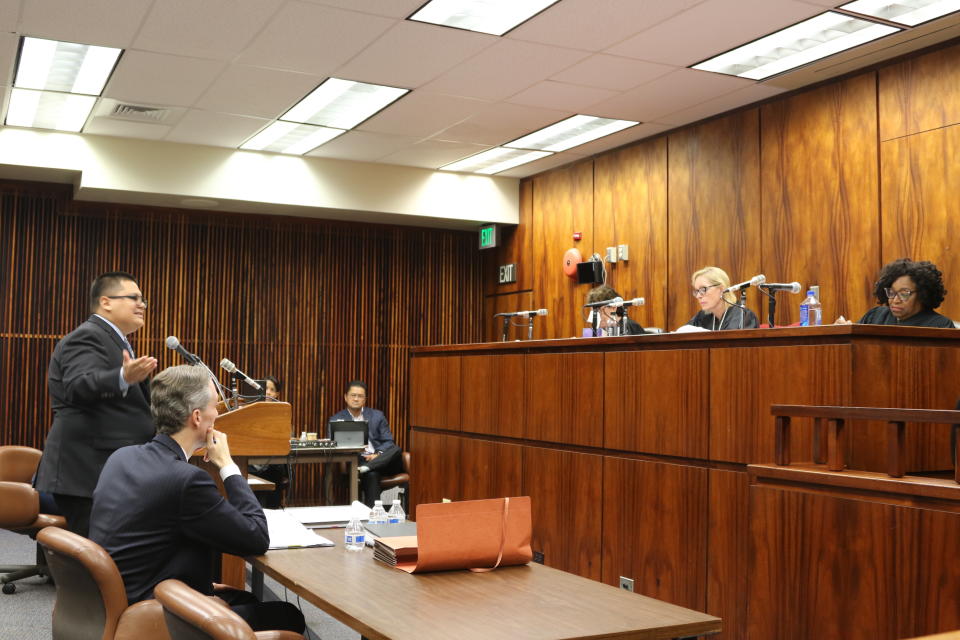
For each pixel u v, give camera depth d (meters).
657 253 7.40
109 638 2.14
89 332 3.90
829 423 2.35
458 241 9.78
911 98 5.50
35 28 5.25
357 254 9.36
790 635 2.36
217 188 7.93
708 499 3.21
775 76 6.01
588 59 5.73
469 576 2.15
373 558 2.35
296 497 8.74
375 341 9.38
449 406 5.00
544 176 8.83
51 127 7.30
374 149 8.00
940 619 1.99
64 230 8.16
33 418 8.00
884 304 4.11
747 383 3.08
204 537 2.38
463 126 7.27
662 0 4.82
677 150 7.25
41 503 5.21
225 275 8.77
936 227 5.32
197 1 4.89
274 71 5.99
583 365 3.88
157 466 2.44
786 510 2.39
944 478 2.31
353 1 4.88
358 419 7.86
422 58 5.75
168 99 6.57
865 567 2.17
